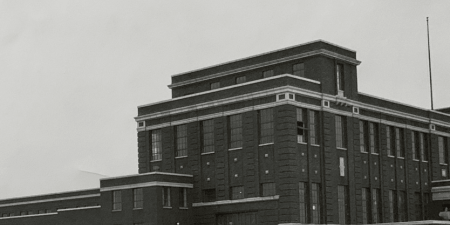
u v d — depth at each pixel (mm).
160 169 81312
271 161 71250
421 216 88562
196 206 76625
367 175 80438
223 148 75312
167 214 73250
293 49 77250
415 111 90062
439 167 92812
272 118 71875
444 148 94875
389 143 85438
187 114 79312
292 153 70250
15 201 97875
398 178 85438
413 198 87500
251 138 73000
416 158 89625
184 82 87375
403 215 85625
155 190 72375
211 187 76000
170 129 80688
